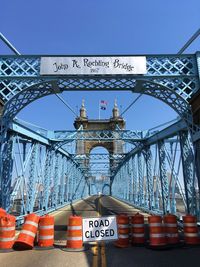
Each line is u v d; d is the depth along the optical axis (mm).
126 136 22969
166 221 8312
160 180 16609
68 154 31547
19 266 6242
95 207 26500
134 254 7121
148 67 11828
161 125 16672
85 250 7652
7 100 11391
